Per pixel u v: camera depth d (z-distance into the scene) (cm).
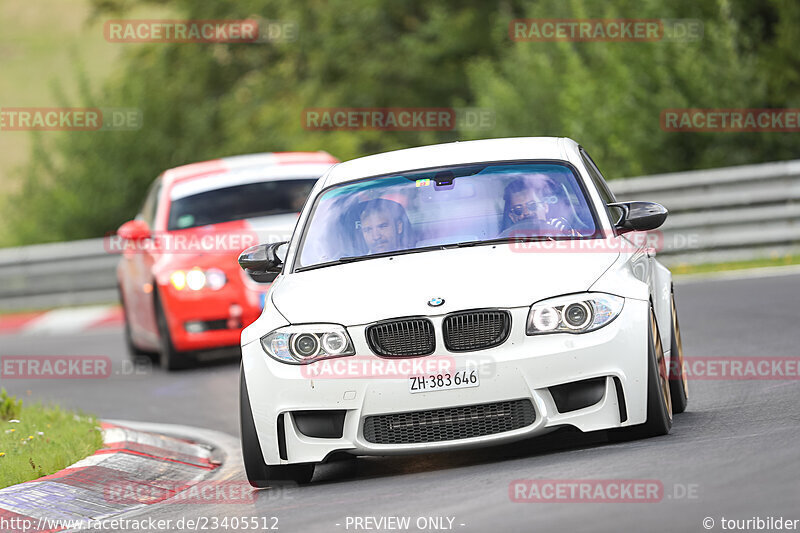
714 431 2473
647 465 2166
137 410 4109
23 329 7494
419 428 2384
